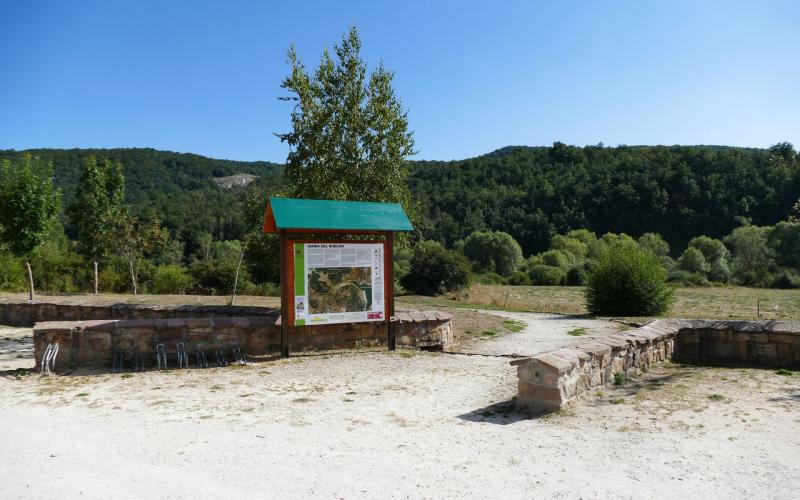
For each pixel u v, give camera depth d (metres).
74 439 4.94
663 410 5.91
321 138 13.02
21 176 16.75
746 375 7.79
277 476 4.05
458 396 6.74
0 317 16.31
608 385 7.05
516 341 12.27
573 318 17.77
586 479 3.98
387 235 10.44
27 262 17.14
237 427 5.34
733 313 23.42
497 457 4.48
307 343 10.16
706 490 3.76
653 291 18.69
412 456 4.51
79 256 28.77
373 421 5.61
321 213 9.74
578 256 66.75
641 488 3.81
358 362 9.14
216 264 27.36
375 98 13.28
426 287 30.66
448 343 11.62
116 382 7.49
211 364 8.90
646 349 8.23
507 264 61.75
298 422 5.55
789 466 4.21
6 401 6.41
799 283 45.28
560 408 5.85
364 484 3.90
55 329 8.36
